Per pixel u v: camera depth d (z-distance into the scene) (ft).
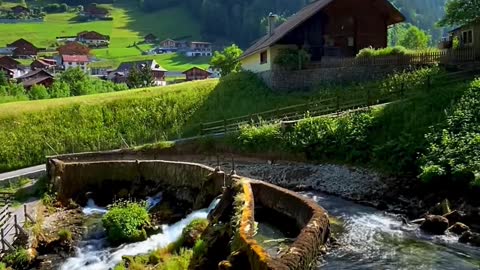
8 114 109.81
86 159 93.81
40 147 103.86
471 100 69.00
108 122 114.01
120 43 434.30
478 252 41.01
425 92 79.87
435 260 38.83
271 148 86.12
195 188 67.51
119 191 76.43
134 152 98.22
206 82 130.41
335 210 57.52
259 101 113.29
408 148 66.39
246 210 42.91
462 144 59.72
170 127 114.21
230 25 453.17
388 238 45.21
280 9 436.35
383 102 88.22
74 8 553.23
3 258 49.16
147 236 55.21
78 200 76.43
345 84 105.81
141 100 120.47
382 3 121.60
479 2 93.50
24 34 443.32
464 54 94.68
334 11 121.39
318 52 122.11
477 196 51.96
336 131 79.87
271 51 119.85
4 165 98.78
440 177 56.85
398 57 100.68
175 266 40.29
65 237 55.36
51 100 120.98
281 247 40.34
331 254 39.81
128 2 580.71
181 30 473.67
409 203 57.21
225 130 100.68
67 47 368.89
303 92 110.32
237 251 34.06
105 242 55.06
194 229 47.98
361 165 72.13
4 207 71.20
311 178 74.23
